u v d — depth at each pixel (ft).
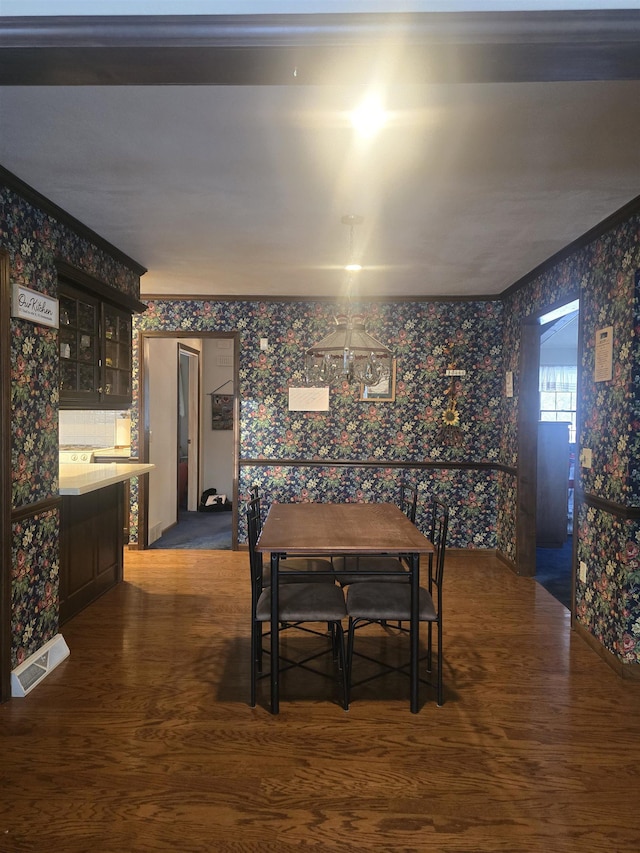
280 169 8.57
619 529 10.08
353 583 10.36
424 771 7.29
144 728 8.22
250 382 18.34
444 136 7.45
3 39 4.13
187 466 26.45
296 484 18.39
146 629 11.94
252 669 8.89
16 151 8.07
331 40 4.05
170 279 16.03
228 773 7.22
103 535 14.24
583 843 6.12
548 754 7.67
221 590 14.53
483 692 9.36
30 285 9.64
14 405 9.16
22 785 6.95
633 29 3.97
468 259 13.65
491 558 17.87
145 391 18.44
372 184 9.12
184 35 4.09
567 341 32.30
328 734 8.11
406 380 18.15
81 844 6.04
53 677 9.77
